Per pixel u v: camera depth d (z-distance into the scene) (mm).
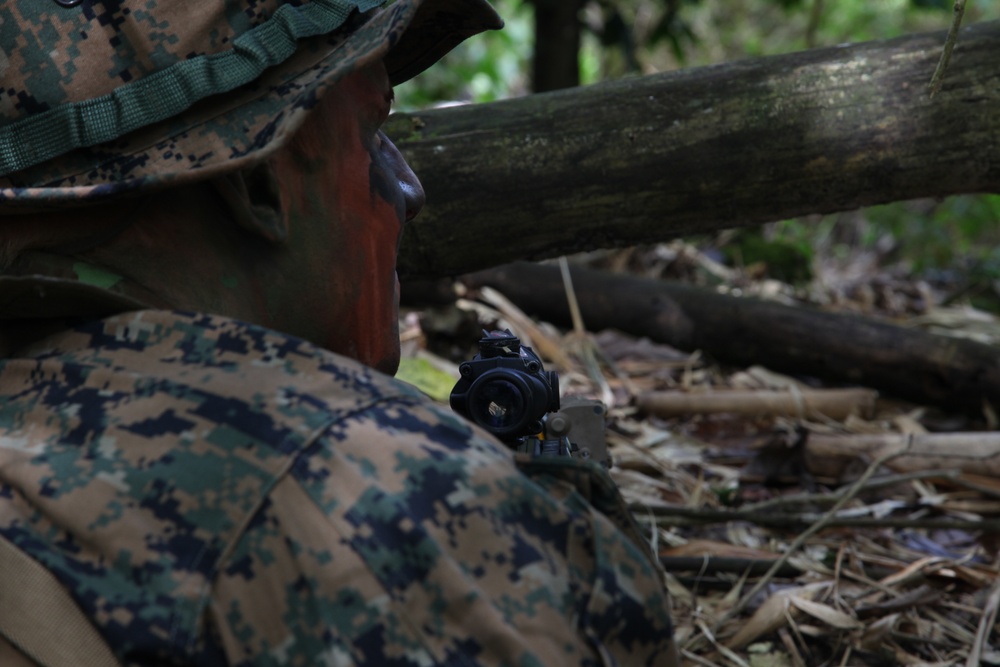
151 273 1206
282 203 1242
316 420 1063
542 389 1453
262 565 1012
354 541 1010
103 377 1134
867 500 3125
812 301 5062
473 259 2582
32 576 1032
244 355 1129
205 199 1220
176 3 1183
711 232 2588
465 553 1030
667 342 4051
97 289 1152
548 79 5855
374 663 983
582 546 1083
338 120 1299
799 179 2443
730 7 10789
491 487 1064
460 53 7387
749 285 5062
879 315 4980
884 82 2365
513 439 1471
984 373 3652
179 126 1180
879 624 2393
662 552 2723
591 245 2578
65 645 1009
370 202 1331
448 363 3598
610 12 6035
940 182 2420
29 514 1075
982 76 2336
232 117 1184
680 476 3184
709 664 2328
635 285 4102
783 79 2408
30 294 1150
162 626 994
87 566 1034
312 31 1206
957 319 4637
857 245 8047
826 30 10203
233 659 994
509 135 2477
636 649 1074
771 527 2906
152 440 1074
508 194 2492
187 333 1151
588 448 1874
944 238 7480
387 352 1386
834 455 3232
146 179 1093
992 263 5746
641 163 2459
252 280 1252
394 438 1069
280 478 1030
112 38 1178
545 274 4117
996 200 7434
